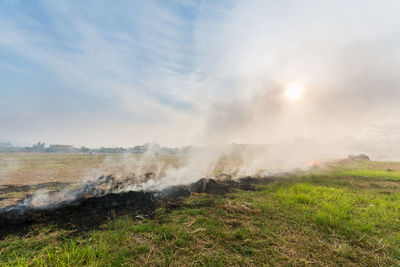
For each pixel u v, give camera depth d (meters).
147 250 2.76
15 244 2.87
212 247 2.87
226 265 2.47
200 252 2.73
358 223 3.76
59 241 2.98
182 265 2.45
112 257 2.55
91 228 3.44
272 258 2.64
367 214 4.26
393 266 2.53
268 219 3.95
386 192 6.57
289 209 4.56
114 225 3.57
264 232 3.36
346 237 3.27
